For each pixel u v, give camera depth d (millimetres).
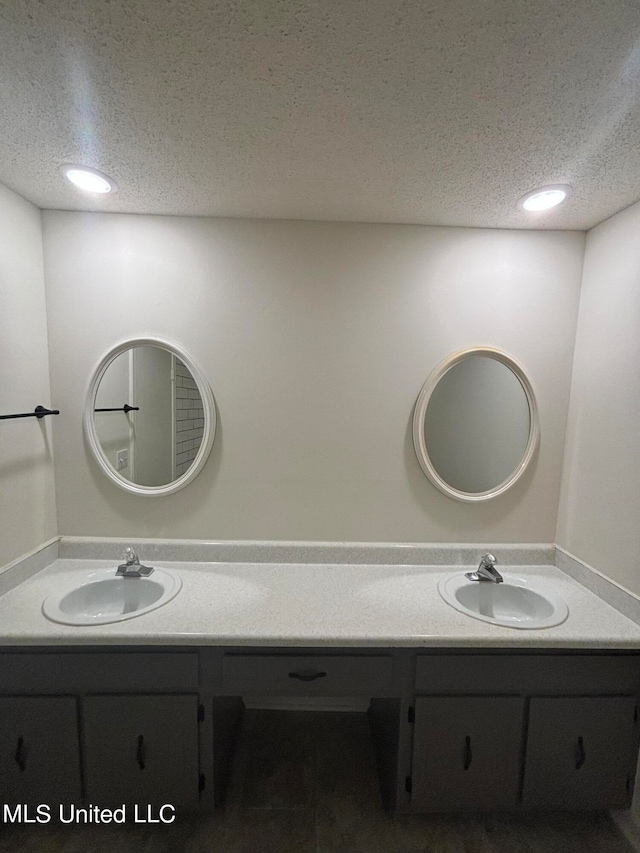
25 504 1518
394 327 1665
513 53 810
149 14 743
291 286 1641
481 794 1318
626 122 996
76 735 1263
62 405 1652
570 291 1663
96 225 1590
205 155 1183
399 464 1718
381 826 1356
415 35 778
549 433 1723
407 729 1292
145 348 1648
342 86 901
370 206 1480
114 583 1572
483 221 1572
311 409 1688
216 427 1682
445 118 997
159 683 1258
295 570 1673
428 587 1543
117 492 1696
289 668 1258
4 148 1156
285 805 1421
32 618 1270
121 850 1273
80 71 865
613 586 1419
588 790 1327
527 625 1293
